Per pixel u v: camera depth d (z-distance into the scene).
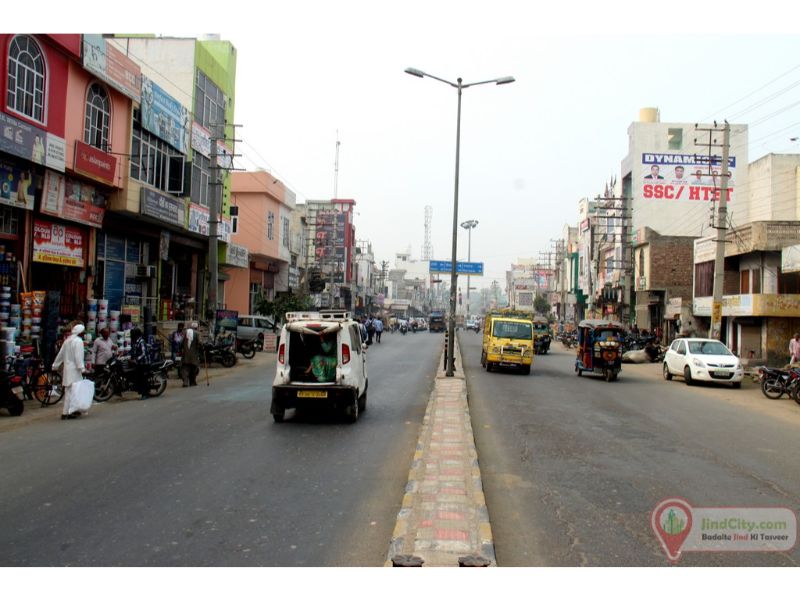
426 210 147.38
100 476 7.41
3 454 8.57
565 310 70.81
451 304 21.11
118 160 20.03
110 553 5.02
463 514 5.82
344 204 70.75
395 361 27.39
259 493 6.79
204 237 28.02
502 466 8.38
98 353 14.30
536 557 5.09
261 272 41.50
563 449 9.54
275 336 31.61
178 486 7.01
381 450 9.16
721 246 23.39
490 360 23.59
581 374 23.64
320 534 5.53
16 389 11.97
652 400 16.33
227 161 31.03
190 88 27.22
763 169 41.22
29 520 5.80
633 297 44.75
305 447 9.27
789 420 13.33
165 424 11.07
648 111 48.25
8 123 14.61
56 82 16.77
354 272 71.75
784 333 26.17
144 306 21.84
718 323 23.27
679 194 45.34
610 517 6.17
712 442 10.34
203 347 20.22
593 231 58.03
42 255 17.17
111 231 21.78
